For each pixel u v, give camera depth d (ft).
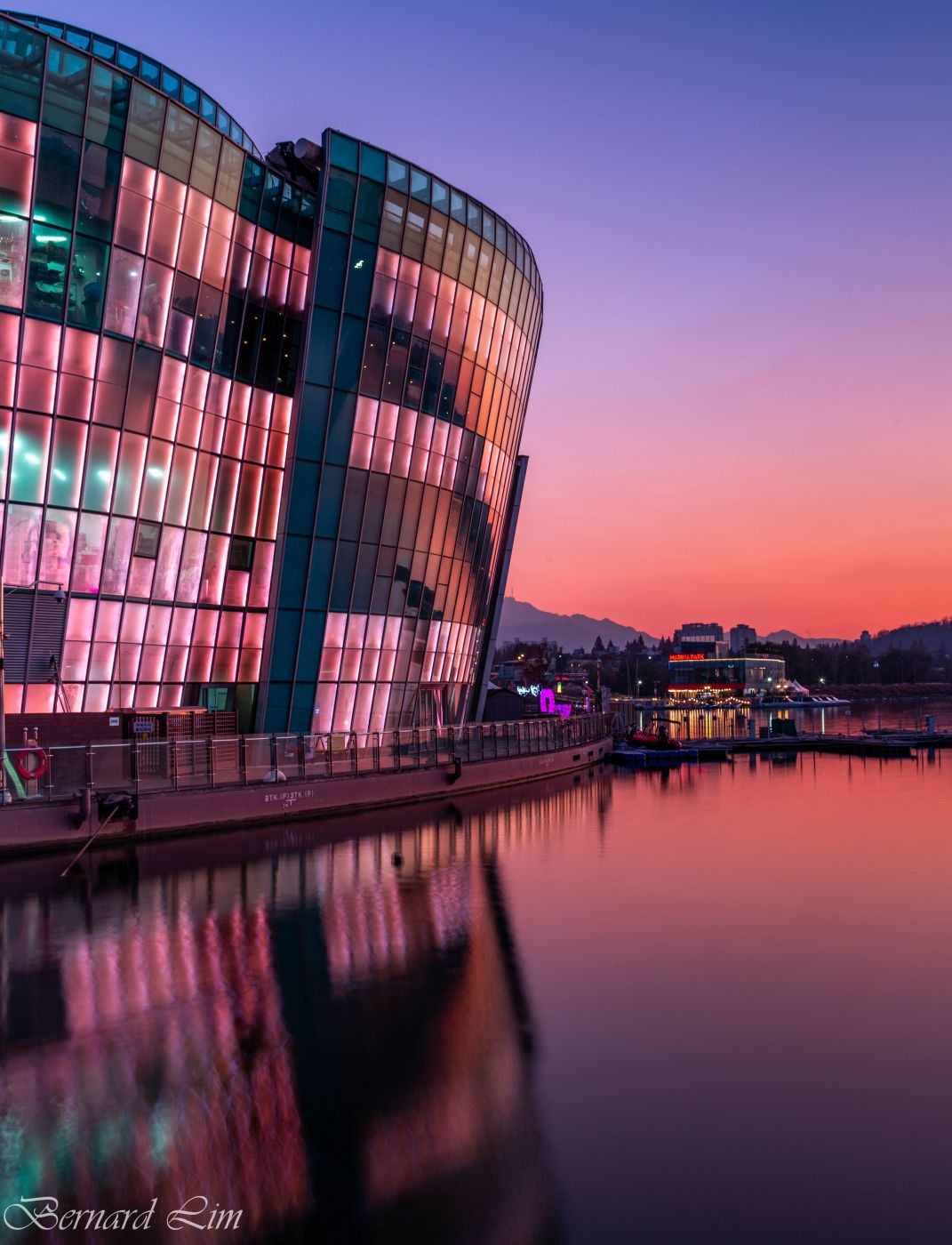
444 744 125.49
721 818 106.42
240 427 120.98
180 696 116.88
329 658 129.49
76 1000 42.34
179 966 47.42
